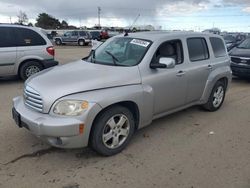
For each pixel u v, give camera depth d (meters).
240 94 8.34
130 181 3.60
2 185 3.47
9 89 8.30
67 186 3.48
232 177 3.74
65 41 36.97
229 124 5.69
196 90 5.73
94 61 5.04
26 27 9.12
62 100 3.77
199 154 4.35
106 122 4.04
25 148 4.41
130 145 4.59
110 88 4.10
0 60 8.70
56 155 4.21
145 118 4.62
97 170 3.84
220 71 6.25
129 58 4.79
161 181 3.61
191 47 5.62
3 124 5.34
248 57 9.93
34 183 3.52
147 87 4.54
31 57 9.17
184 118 5.95
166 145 4.63
